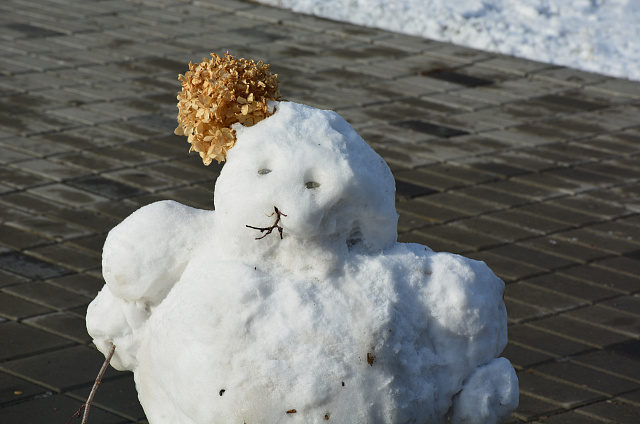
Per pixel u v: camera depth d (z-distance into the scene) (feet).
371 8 50.37
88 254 23.75
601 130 36.32
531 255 25.12
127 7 51.31
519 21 48.60
